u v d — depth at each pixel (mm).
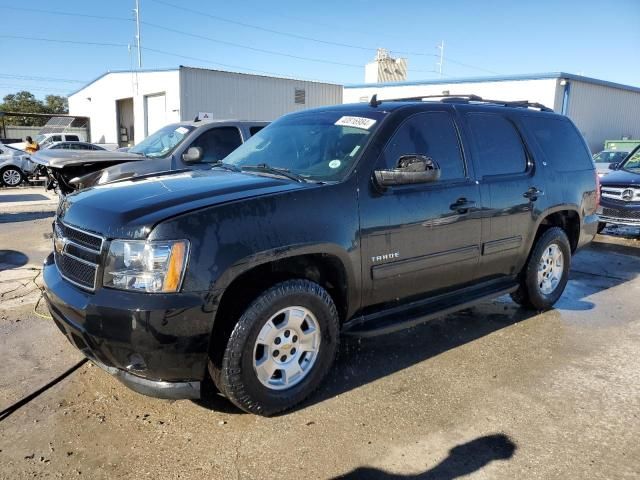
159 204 3051
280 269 3398
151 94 26500
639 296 6023
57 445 2988
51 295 3227
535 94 25734
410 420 3301
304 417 3314
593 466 2869
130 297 2809
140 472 2777
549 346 4496
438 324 4984
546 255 5219
